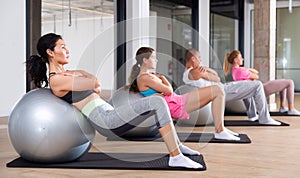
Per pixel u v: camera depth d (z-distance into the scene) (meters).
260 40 7.35
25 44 5.61
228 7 9.49
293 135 4.51
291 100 6.48
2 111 5.52
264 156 3.34
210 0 8.65
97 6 8.48
